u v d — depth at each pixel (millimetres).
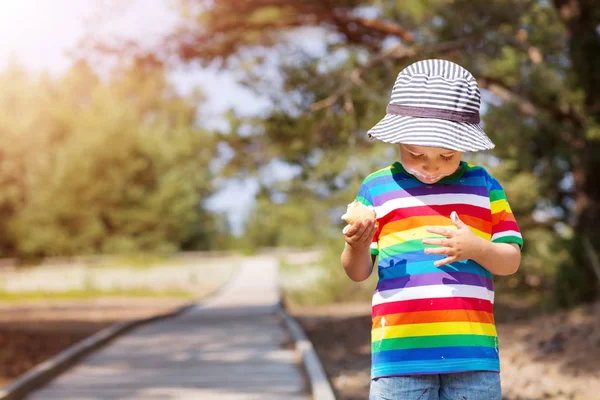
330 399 5875
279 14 11422
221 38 11383
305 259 46844
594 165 10453
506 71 10078
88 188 48906
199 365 8375
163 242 50750
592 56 10328
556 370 6895
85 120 50625
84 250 48344
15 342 9648
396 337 2711
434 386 2699
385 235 2850
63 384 7215
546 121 10102
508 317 10586
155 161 50781
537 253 12523
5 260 48938
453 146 2602
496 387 2689
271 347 9883
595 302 9688
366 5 10922
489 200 2873
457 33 9641
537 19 10195
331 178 10422
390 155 10109
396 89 2789
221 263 46688
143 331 12297
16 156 49562
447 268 2738
